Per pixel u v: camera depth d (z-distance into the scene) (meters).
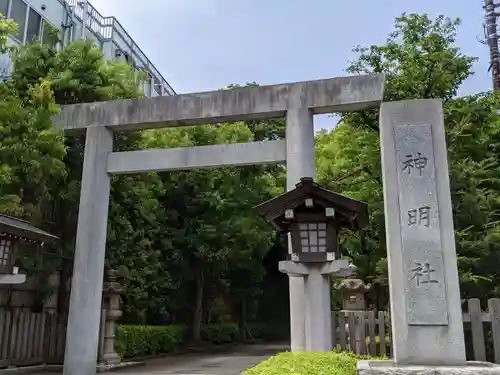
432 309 6.54
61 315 12.66
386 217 7.00
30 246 12.60
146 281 16.31
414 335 6.50
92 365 10.94
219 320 24.44
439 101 7.28
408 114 7.28
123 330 14.51
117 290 12.90
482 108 12.67
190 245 18.33
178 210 18.89
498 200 11.97
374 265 13.05
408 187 7.00
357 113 14.10
